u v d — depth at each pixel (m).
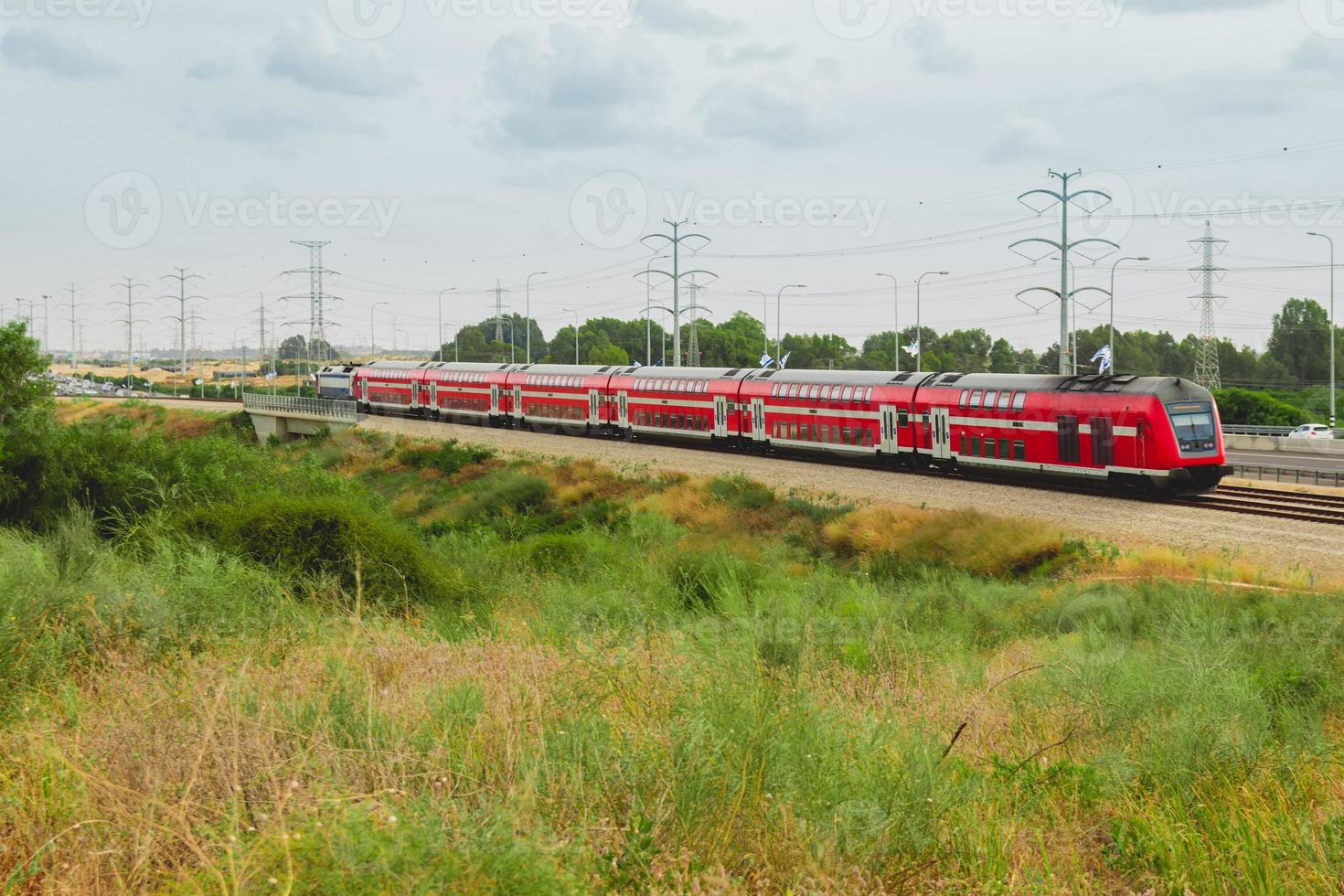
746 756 6.03
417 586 15.87
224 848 4.69
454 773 5.80
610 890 4.79
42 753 5.99
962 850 5.84
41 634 9.15
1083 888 5.74
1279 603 17.19
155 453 27.39
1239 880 5.79
